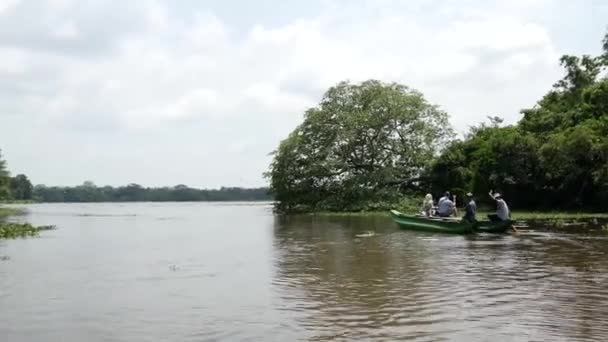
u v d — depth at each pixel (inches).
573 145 1702.8
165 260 770.2
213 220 1932.8
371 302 474.6
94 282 592.4
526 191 1988.2
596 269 628.4
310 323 408.8
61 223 1819.6
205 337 378.0
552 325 393.4
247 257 793.6
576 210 1863.9
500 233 1103.6
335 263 714.8
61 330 401.7
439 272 624.7
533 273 607.5
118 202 7544.3
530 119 2229.3
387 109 2178.9
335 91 2263.8
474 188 1973.4
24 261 771.4
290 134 2262.6
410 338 366.0
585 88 2054.6
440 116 2219.5
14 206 4773.6
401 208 2036.2
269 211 2923.2
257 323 411.5
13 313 452.1
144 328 403.5
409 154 2190.0
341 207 2126.0
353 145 2194.9
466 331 380.5
